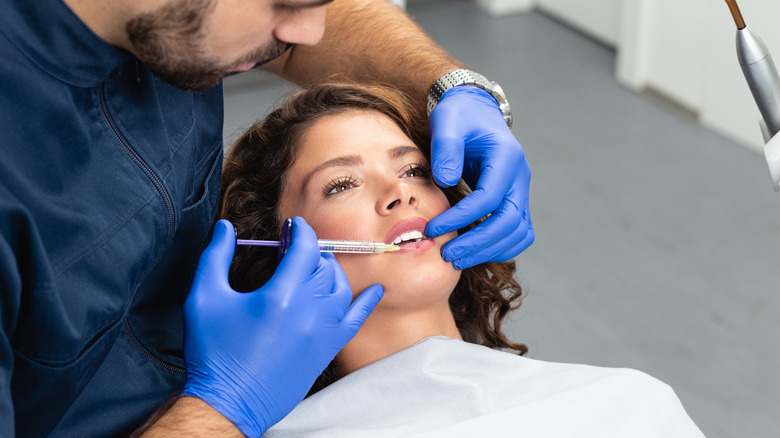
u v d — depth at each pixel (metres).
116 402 1.27
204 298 1.24
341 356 1.51
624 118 3.82
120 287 1.12
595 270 2.96
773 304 2.78
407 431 1.32
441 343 1.42
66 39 1.00
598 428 1.33
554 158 3.56
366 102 1.56
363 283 1.43
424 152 1.60
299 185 1.51
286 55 1.76
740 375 2.54
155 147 1.16
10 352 0.97
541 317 2.77
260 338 1.20
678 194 3.31
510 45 4.48
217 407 1.17
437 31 4.64
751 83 1.17
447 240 1.48
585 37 4.52
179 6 0.95
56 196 1.03
